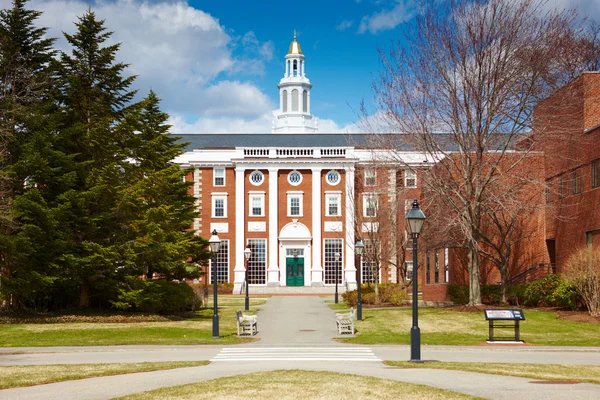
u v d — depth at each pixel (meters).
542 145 45.34
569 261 37.00
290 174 86.44
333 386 15.11
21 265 35.62
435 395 13.97
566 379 17.09
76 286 39.19
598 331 31.19
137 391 14.98
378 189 53.12
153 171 43.41
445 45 38.59
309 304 57.53
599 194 38.53
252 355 24.70
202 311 47.97
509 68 37.75
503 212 42.50
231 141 95.12
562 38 39.44
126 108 42.78
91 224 37.41
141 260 39.41
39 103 39.41
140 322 37.22
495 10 37.41
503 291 44.12
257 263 85.75
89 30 41.50
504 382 16.33
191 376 17.77
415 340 21.61
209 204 86.31
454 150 54.69
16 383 16.52
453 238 44.88
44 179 36.19
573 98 40.84
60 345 28.69
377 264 53.12
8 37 38.62
